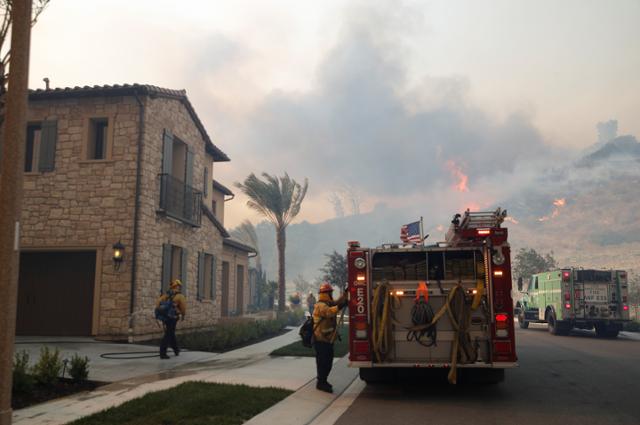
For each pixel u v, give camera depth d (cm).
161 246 1758
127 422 654
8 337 521
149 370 1066
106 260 1599
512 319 842
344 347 1652
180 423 656
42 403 763
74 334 1627
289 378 1016
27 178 1675
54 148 1678
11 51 554
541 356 1445
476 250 891
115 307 1570
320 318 927
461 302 855
